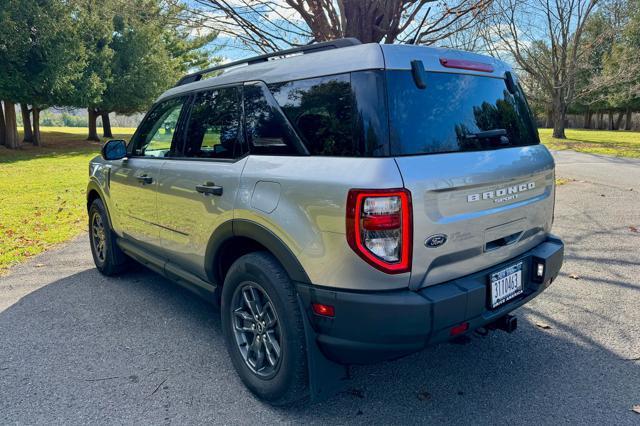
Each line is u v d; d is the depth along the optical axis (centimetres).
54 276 485
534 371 288
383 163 204
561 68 2406
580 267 472
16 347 326
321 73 236
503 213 248
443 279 223
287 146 246
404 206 201
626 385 270
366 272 206
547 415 244
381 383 279
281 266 244
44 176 1330
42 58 1883
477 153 240
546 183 289
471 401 259
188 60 3428
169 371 294
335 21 513
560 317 363
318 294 221
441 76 240
